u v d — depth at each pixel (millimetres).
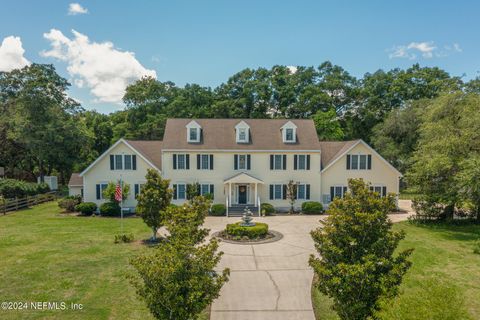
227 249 17094
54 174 53781
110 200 27141
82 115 52594
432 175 22422
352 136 53438
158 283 7262
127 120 52219
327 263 8203
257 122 32125
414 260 15312
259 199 28312
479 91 24453
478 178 18875
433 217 24562
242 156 29266
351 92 52844
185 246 7785
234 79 57344
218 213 27141
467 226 23125
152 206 17516
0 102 42031
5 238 18797
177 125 31047
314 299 11234
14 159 43375
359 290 7418
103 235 19656
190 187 27156
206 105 53719
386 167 29578
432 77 51031
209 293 7805
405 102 47406
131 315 9836
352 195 8531
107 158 28469
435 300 5961
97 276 12953
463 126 21562
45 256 15438
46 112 38750
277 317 10016
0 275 13031
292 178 29406
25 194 32094
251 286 12289
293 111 53969
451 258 15648
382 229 7910
